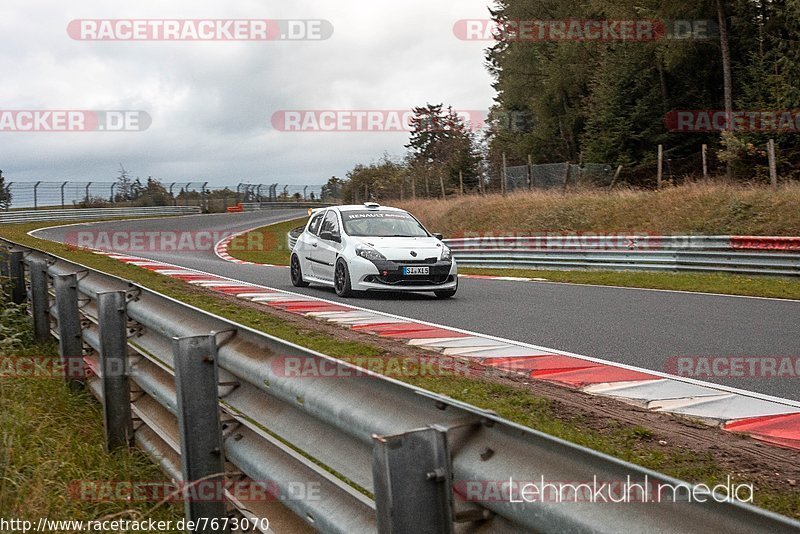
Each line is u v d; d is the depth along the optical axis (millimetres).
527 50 58844
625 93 47062
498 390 7129
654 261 22203
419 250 15625
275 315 12359
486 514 2621
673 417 6484
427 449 2660
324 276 16859
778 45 40000
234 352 4633
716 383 7895
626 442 5637
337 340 9898
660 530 1954
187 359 4535
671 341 10391
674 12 42188
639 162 47156
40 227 52938
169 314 5809
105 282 7926
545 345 10047
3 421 6270
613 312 13406
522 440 2477
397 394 3131
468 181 52875
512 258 26422
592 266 23844
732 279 19438
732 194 27109
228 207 83312
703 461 5227
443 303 14852
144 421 5922
